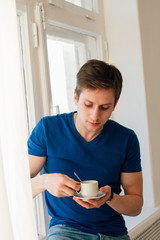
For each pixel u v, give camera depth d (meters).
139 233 2.01
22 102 0.83
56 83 1.89
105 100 1.12
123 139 1.32
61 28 1.96
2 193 0.74
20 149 0.82
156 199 2.40
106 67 1.14
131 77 2.36
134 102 2.37
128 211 1.23
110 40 2.40
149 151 2.34
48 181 1.12
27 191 0.82
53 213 1.28
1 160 0.75
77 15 2.02
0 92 0.80
